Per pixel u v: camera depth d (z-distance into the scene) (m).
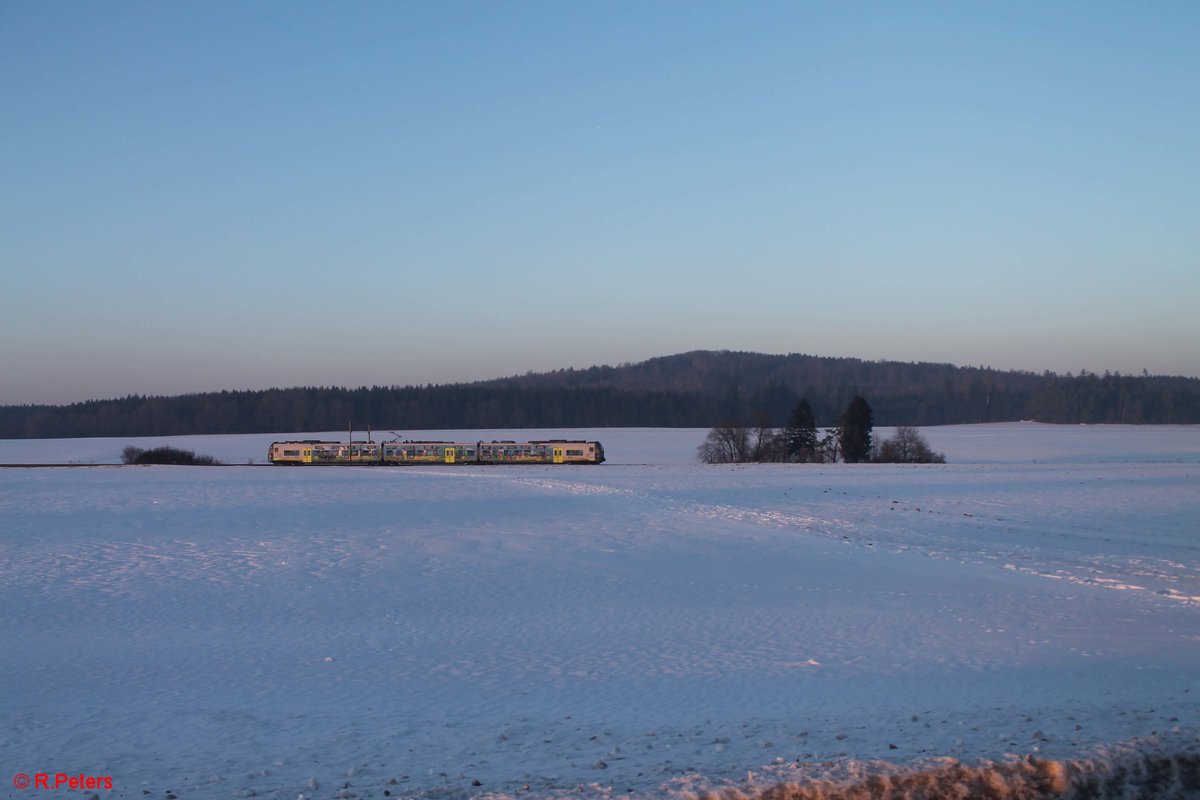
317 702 15.30
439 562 32.69
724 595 26.55
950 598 25.75
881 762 10.03
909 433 110.56
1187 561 32.66
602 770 10.66
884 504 50.91
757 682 16.50
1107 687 15.37
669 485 61.34
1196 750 10.38
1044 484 62.19
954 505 50.56
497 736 12.87
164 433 187.88
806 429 111.56
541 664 18.30
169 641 20.73
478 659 18.78
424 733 13.16
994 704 14.09
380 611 24.45
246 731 13.38
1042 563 32.28
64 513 46.22
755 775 9.79
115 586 28.09
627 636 21.08
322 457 89.81
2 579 29.16
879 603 25.08
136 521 43.28
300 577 29.75
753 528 41.50
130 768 11.45
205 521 43.31
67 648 19.97
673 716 14.02
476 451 88.75
